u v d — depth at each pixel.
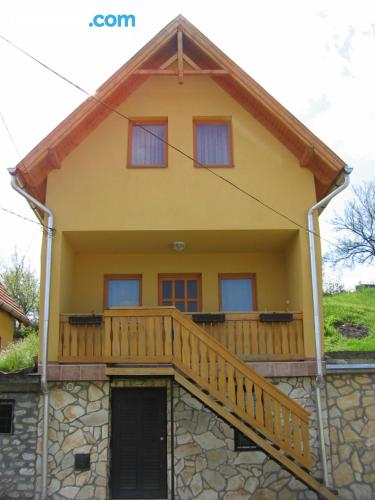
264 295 13.25
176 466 10.88
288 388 11.17
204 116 12.49
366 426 11.05
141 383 11.34
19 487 10.61
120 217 11.69
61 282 11.52
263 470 10.87
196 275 13.50
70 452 10.80
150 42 11.68
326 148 11.50
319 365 11.05
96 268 13.29
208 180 11.98
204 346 10.34
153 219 11.72
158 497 10.98
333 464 10.88
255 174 12.03
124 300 13.29
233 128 12.38
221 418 10.45
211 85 12.66
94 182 11.83
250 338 11.39
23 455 10.73
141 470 11.11
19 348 13.76
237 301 13.36
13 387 10.88
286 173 12.05
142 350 10.41
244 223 11.77
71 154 11.95
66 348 11.12
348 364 11.38
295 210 11.87
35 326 26.09
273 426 10.29
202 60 12.37
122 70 11.46
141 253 13.39
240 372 10.29
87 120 11.67
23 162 10.95
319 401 11.02
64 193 11.73
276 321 11.40
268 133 12.29
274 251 13.43
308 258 11.65
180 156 12.10
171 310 10.47
